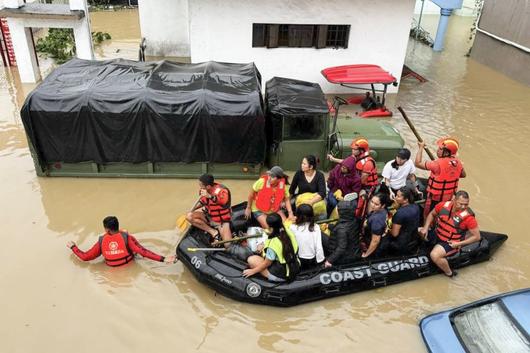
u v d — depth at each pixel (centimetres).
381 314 657
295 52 1406
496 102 1453
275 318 646
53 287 678
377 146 930
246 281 646
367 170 773
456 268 732
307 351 600
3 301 652
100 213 842
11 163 988
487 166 1062
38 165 922
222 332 620
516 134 1232
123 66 1004
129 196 895
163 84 920
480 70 1770
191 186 934
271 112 912
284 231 632
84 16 1391
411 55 1922
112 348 591
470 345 555
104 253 702
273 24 1362
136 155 916
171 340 605
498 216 884
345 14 1364
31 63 1428
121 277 701
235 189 927
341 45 1423
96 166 934
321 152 945
